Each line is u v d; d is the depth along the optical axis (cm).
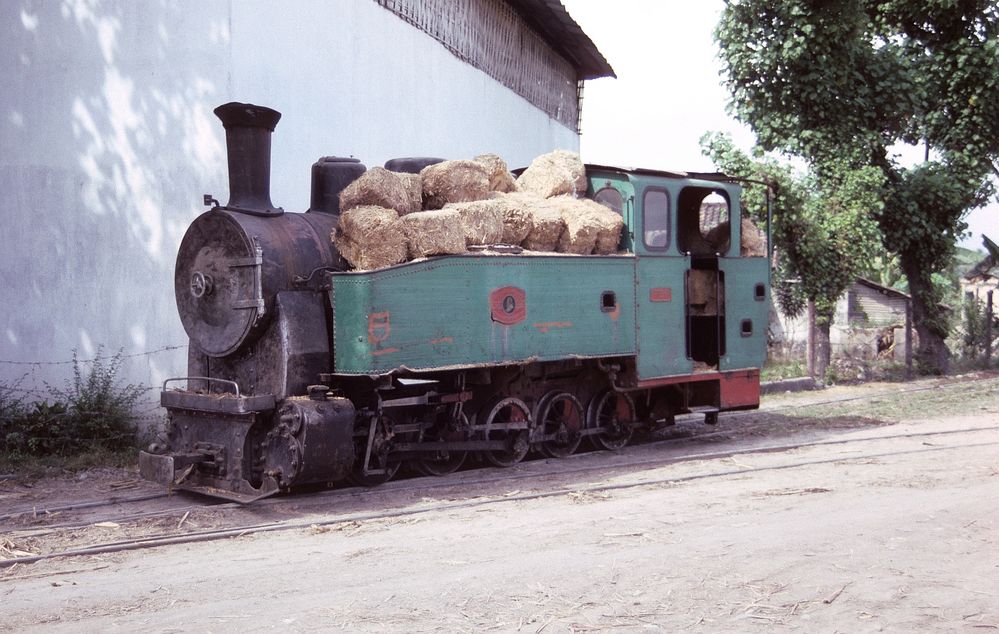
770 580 523
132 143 1083
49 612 486
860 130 1936
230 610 483
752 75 1930
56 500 815
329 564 575
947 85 2144
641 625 453
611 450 1098
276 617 470
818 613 469
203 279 822
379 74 1350
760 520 676
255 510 757
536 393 1015
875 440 1118
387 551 607
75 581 550
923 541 605
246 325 795
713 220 1200
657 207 1087
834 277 1848
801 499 756
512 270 919
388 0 1382
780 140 1914
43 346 1126
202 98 1045
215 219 819
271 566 574
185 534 668
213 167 1046
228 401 781
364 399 848
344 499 798
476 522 696
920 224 2103
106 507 786
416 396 880
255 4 1070
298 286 815
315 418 761
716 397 1162
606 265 1017
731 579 525
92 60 1103
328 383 814
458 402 908
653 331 1073
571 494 799
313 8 1180
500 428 952
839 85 1884
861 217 1858
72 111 1116
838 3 1830
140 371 1081
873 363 2169
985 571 539
